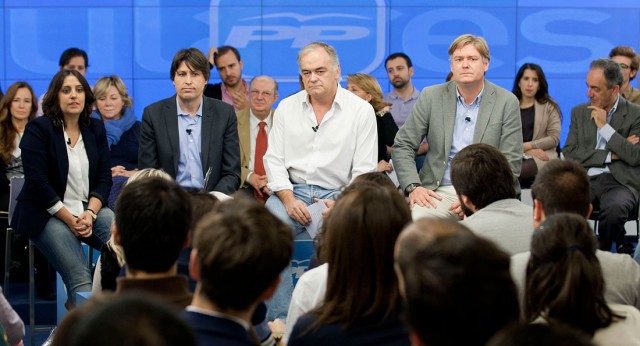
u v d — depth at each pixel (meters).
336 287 2.12
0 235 5.85
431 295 1.39
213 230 1.85
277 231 1.88
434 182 4.79
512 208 3.23
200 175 4.93
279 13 7.67
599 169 5.81
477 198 3.29
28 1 7.56
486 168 3.26
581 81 7.66
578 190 2.85
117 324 1.08
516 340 1.20
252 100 5.77
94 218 4.78
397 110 6.79
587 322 2.10
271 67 7.71
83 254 4.76
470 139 4.81
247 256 1.82
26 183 4.74
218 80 7.50
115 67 7.66
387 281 2.09
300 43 7.70
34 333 5.21
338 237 2.12
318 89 4.68
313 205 4.55
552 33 7.65
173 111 4.95
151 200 2.23
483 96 4.80
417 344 1.45
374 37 7.69
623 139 5.69
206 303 1.87
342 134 4.75
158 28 7.66
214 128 4.94
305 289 2.58
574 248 2.10
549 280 2.10
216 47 7.57
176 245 2.25
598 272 2.11
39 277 5.77
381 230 2.10
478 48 4.73
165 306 1.13
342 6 7.68
